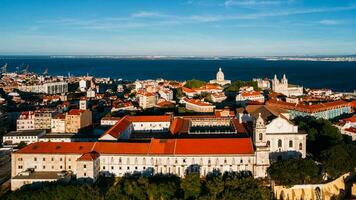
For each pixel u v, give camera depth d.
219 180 196.62
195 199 188.12
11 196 183.75
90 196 185.00
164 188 193.00
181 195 197.62
